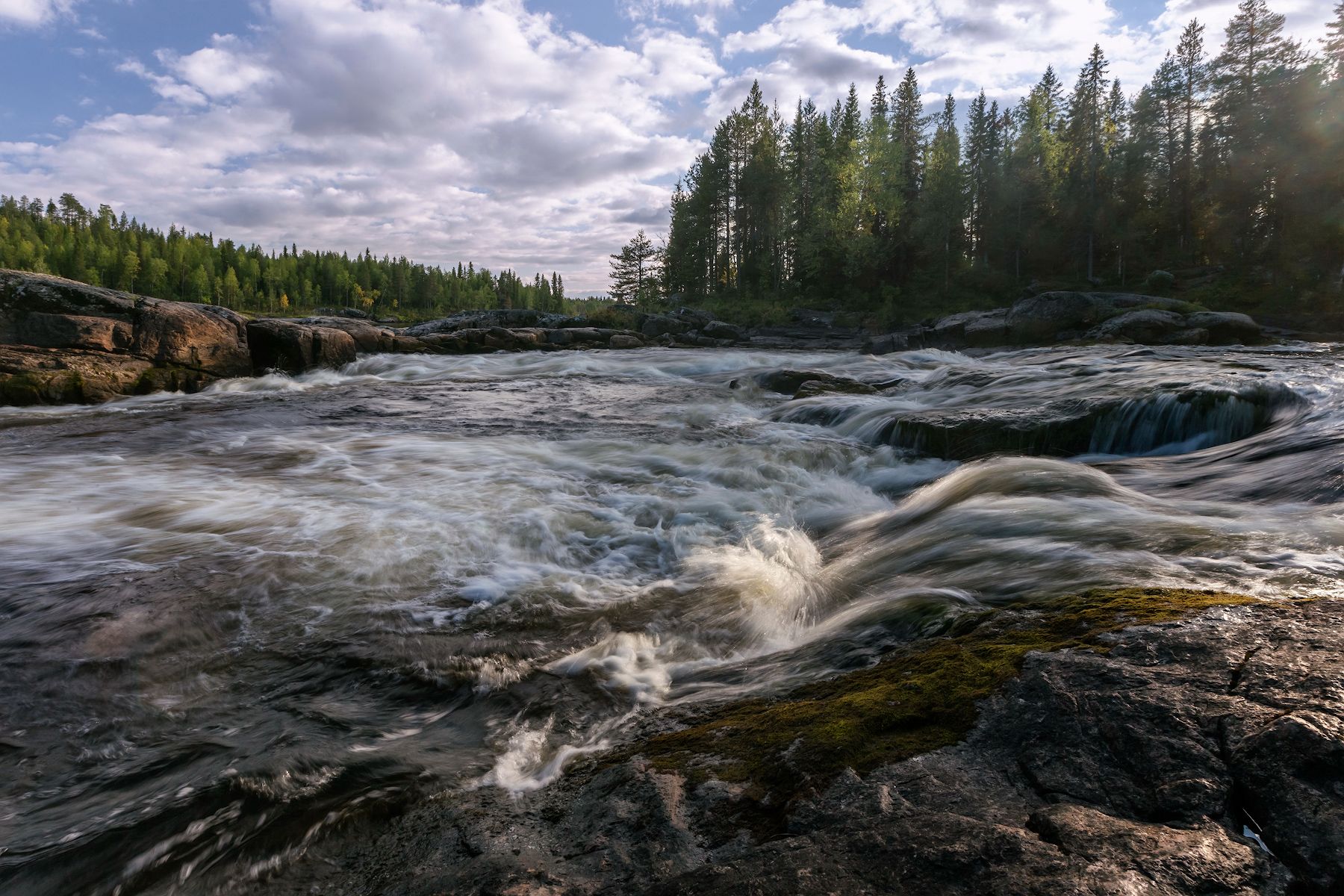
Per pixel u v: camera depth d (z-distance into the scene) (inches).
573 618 161.5
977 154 2434.8
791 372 611.8
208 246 5221.5
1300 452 229.3
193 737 115.0
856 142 2298.2
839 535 221.8
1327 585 118.2
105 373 533.0
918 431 353.7
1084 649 96.2
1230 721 74.5
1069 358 637.3
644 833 75.5
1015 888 57.1
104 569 181.9
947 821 66.9
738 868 64.2
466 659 141.3
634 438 397.4
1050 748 76.7
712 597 171.6
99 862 86.2
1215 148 2068.2
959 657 101.4
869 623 132.3
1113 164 2132.1
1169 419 311.1
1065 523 173.9
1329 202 1642.5
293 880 81.8
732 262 2923.2
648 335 1536.7
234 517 229.5
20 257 3909.9
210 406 508.4
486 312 1594.5
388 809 94.4
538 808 88.4
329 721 120.0
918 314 1982.0
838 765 80.5
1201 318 1014.4
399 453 345.7
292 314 4579.2
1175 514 177.0
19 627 149.4
